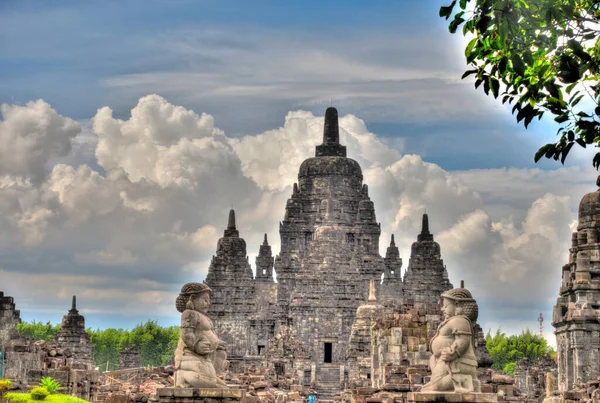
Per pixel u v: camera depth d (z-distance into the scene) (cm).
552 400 7975
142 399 7419
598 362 8706
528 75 4378
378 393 6919
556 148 4462
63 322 17150
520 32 4284
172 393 4928
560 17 4109
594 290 8888
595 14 4316
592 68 4309
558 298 9206
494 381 6900
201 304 5062
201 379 4956
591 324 8725
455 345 4869
